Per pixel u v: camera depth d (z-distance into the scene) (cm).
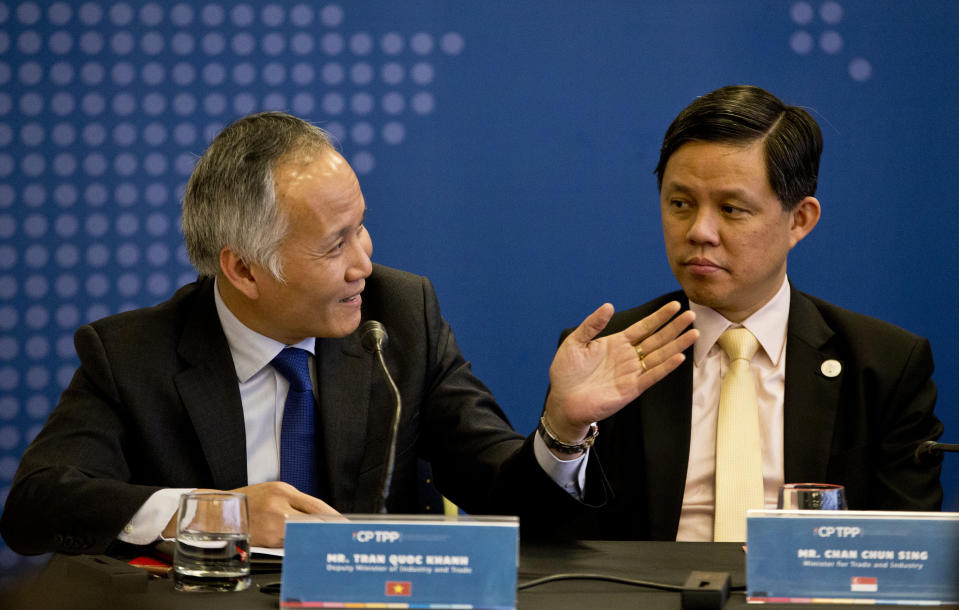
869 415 423
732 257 409
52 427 403
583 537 431
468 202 777
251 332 420
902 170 749
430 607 246
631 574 299
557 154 772
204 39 794
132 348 416
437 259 777
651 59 766
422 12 782
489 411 448
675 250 419
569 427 341
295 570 248
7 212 798
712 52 762
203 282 447
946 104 747
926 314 746
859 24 754
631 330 343
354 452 423
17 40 798
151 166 797
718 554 331
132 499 350
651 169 766
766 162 403
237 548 281
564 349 343
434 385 455
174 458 410
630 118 768
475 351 773
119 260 798
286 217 388
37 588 128
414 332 453
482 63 778
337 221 392
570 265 771
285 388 426
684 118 414
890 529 251
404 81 783
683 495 425
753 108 406
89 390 415
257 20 792
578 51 771
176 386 413
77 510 353
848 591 251
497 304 774
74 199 798
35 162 798
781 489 300
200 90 795
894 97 751
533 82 774
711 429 432
